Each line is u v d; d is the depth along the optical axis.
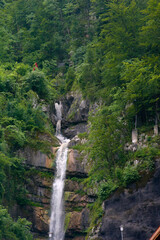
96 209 45.88
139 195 39.62
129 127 46.22
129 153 44.00
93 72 60.19
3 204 49.19
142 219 38.50
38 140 54.81
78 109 62.47
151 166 40.34
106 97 54.09
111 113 49.41
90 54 64.19
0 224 42.81
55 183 52.62
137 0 59.78
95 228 42.69
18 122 54.06
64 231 49.47
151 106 44.75
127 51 51.19
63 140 61.62
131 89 43.47
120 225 39.72
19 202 51.44
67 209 50.53
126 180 41.16
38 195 52.50
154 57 44.44
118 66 50.19
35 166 53.47
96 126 47.09
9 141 52.97
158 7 44.62
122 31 51.69
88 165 51.03
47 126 59.56
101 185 43.34
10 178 51.09
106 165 45.34
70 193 51.16
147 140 43.25
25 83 61.91
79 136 54.94
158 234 18.25
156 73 43.66
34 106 60.56
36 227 50.97
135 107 44.50
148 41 47.66
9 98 58.09
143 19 49.28
